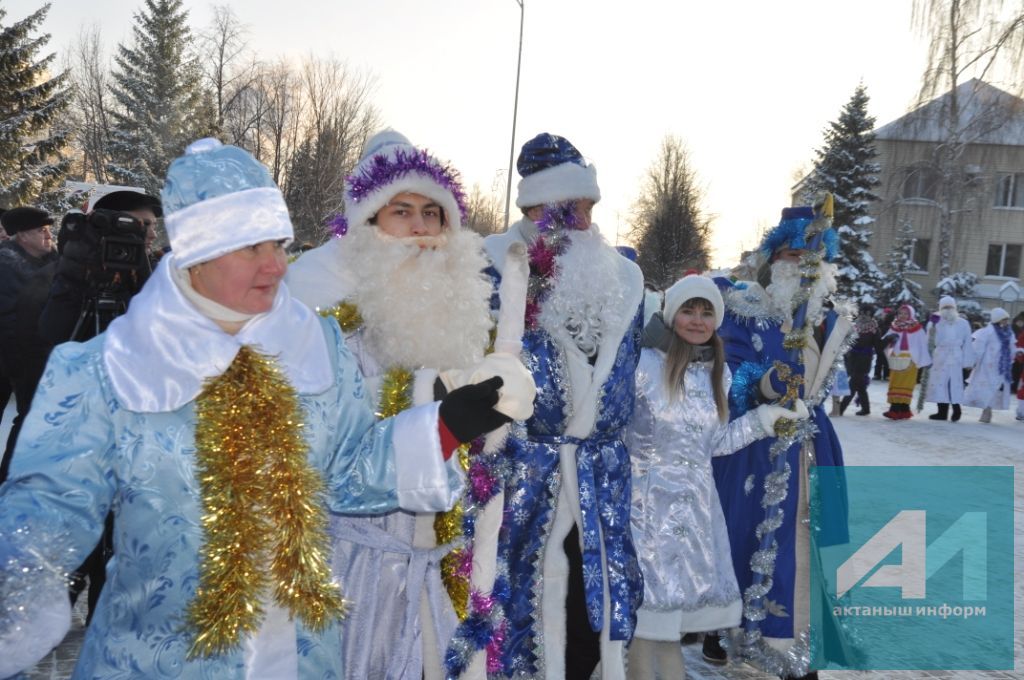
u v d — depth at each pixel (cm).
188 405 142
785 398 336
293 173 3475
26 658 125
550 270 270
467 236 223
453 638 219
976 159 2714
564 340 270
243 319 149
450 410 161
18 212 512
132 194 360
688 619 308
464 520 224
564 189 277
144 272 339
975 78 2547
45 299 456
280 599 142
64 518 132
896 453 950
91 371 140
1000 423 1337
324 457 157
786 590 326
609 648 268
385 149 223
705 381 318
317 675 151
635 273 289
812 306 349
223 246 139
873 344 1365
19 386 498
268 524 143
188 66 3747
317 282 215
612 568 269
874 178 3130
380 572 202
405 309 206
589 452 274
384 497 160
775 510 333
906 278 3195
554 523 271
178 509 140
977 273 3684
